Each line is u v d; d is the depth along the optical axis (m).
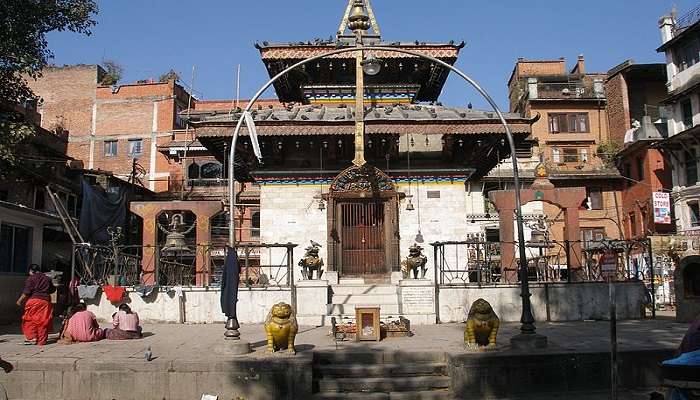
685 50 39.97
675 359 6.39
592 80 52.56
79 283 19.66
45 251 29.67
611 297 9.14
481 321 12.80
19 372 11.51
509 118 21.09
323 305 18.17
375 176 21.36
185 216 38.66
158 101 51.22
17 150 20.20
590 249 20.80
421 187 21.97
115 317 15.26
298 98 28.73
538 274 21.41
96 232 25.50
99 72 53.34
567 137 49.91
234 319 12.87
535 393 11.83
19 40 18.80
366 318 14.32
